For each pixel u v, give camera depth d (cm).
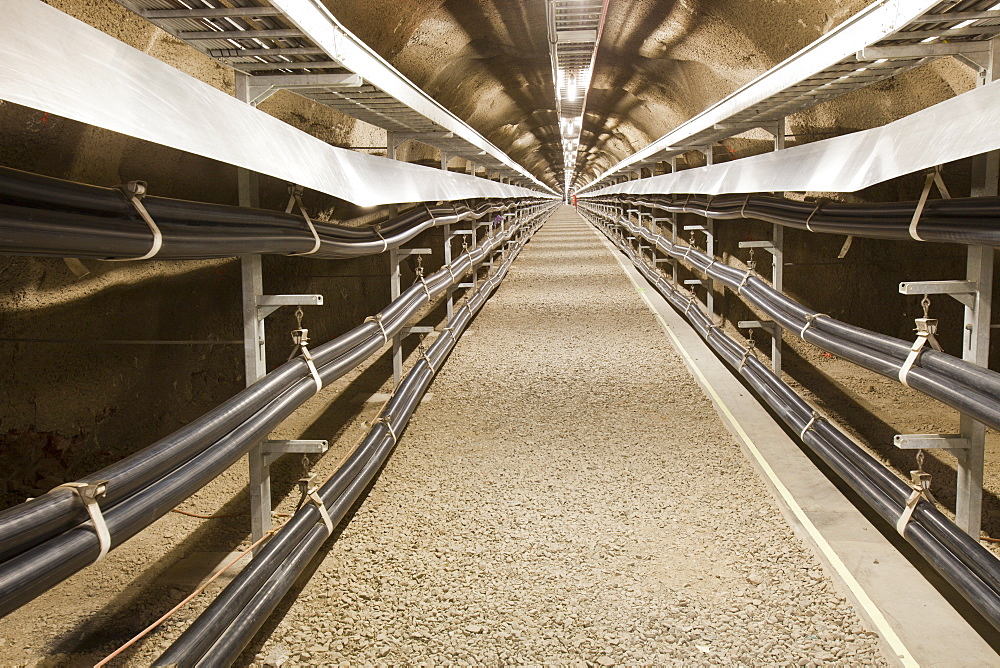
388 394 634
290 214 296
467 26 875
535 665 244
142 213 184
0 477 496
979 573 235
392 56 803
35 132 410
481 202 984
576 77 1088
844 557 306
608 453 445
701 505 368
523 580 300
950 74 529
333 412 588
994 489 402
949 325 659
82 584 326
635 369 642
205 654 217
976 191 280
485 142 792
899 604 269
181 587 318
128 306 543
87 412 524
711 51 766
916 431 514
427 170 513
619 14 807
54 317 507
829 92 409
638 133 1736
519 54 1077
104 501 172
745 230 774
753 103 421
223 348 597
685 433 477
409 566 314
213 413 229
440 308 1023
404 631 265
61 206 160
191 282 579
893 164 240
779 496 369
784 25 607
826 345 365
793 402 440
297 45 285
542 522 353
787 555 314
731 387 575
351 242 375
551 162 3850
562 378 617
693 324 801
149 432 555
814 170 325
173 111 168
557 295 1068
